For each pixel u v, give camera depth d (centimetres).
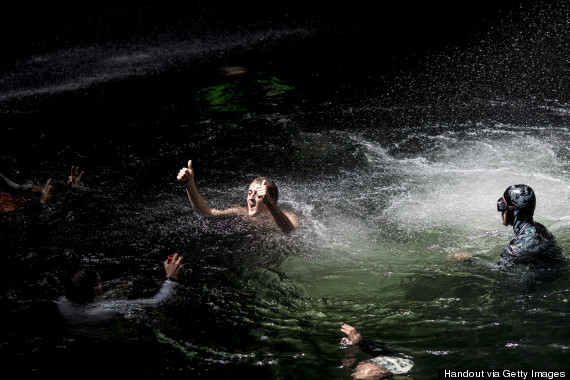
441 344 322
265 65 1208
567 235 458
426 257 450
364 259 455
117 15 1902
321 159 700
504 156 676
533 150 688
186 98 977
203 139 774
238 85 1045
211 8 1969
